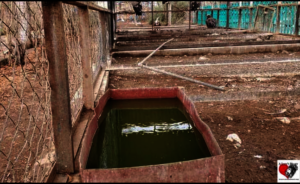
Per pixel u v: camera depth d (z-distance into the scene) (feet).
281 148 7.93
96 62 14.97
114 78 16.67
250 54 23.93
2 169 6.70
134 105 13.65
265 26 36.99
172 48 24.12
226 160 7.35
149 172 5.57
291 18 30.66
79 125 9.13
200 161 5.66
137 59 23.00
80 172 5.89
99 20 17.33
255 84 14.48
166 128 11.23
